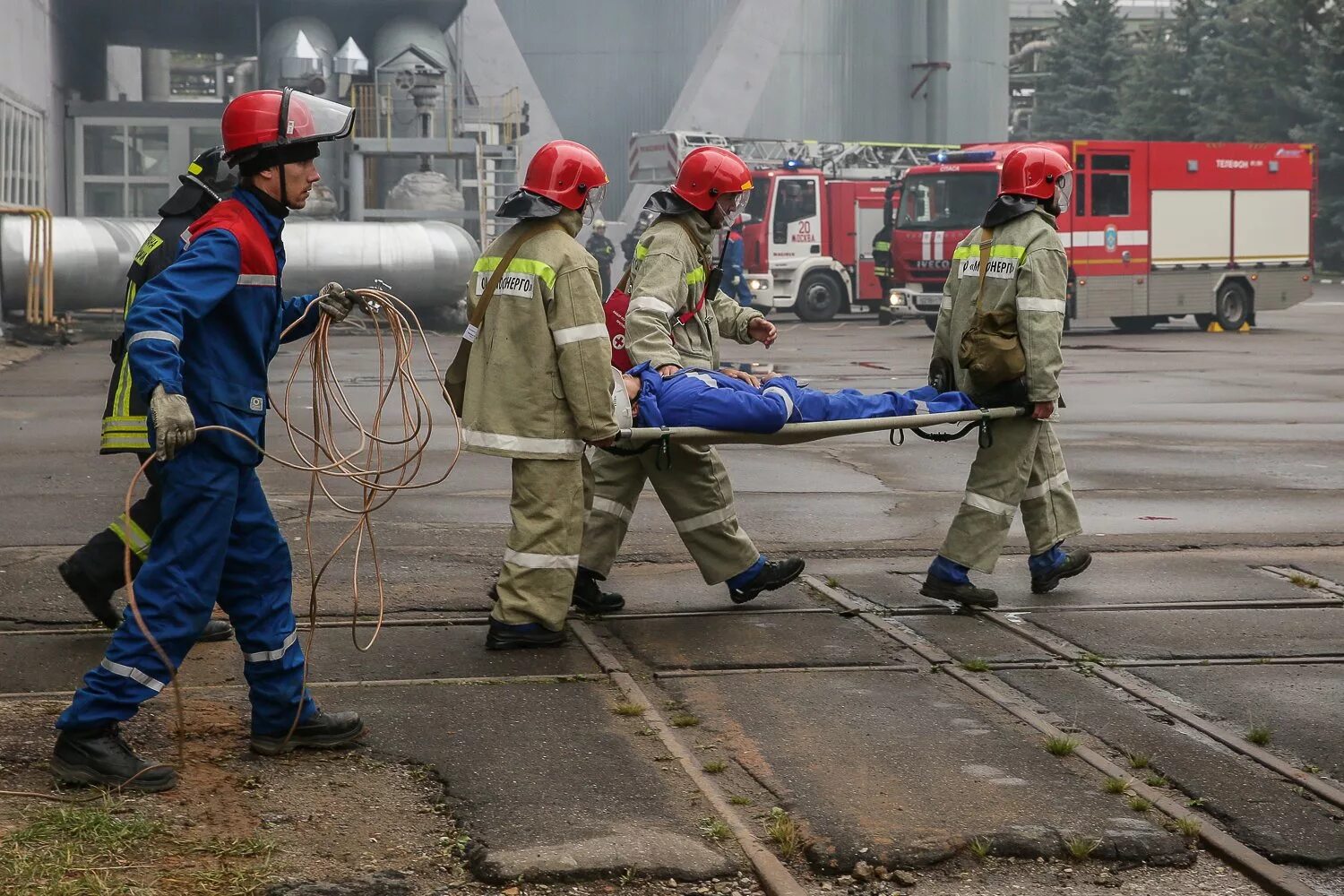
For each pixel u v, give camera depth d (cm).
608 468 602
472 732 450
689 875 349
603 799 393
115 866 341
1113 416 1360
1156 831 376
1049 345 601
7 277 2155
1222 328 2677
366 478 433
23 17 2802
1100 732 459
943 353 649
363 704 476
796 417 564
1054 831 373
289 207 401
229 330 391
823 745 442
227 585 414
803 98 3831
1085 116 6894
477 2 3722
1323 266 5503
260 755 423
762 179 2944
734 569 609
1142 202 2538
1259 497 919
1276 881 348
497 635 545
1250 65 5678
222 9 3284
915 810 388
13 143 2709
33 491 896
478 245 2805
